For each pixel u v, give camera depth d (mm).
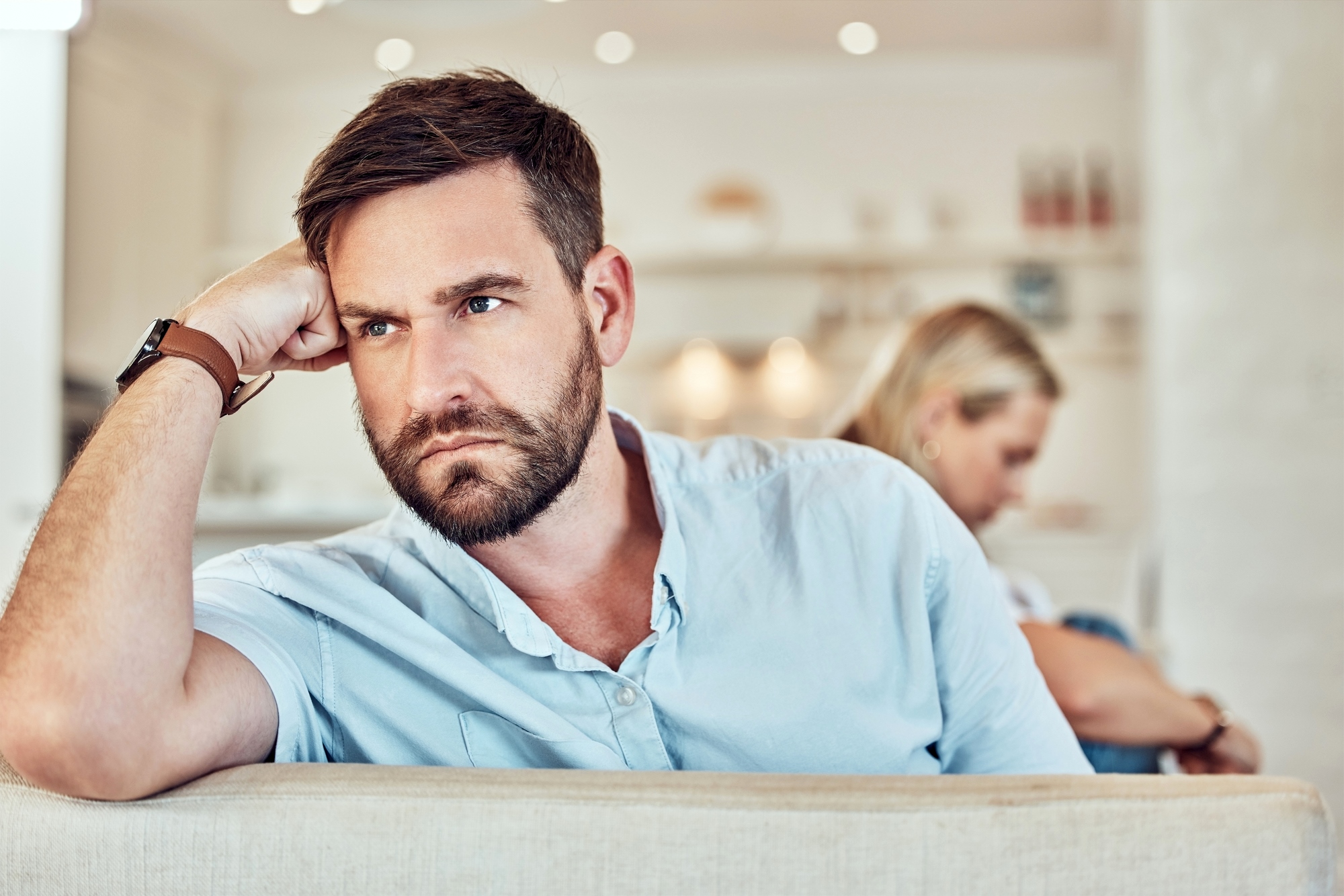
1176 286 2957
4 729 614
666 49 4590
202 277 4820
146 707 635
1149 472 4211
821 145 4848
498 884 549
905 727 830
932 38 4480
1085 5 4184
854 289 4816
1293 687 2641
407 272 750
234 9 4082
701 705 812
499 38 4434
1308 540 2629
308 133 4926
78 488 695
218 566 865
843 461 902
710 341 4840
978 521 1627
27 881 582
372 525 952
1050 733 888
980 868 529
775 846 537
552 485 778
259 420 4969
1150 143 3678
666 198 4887
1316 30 2598
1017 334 1604
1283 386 2672
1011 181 4766
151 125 4480
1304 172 2625
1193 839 525
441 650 815
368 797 567
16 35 3736
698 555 854
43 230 3750
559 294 791
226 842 568
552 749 805
